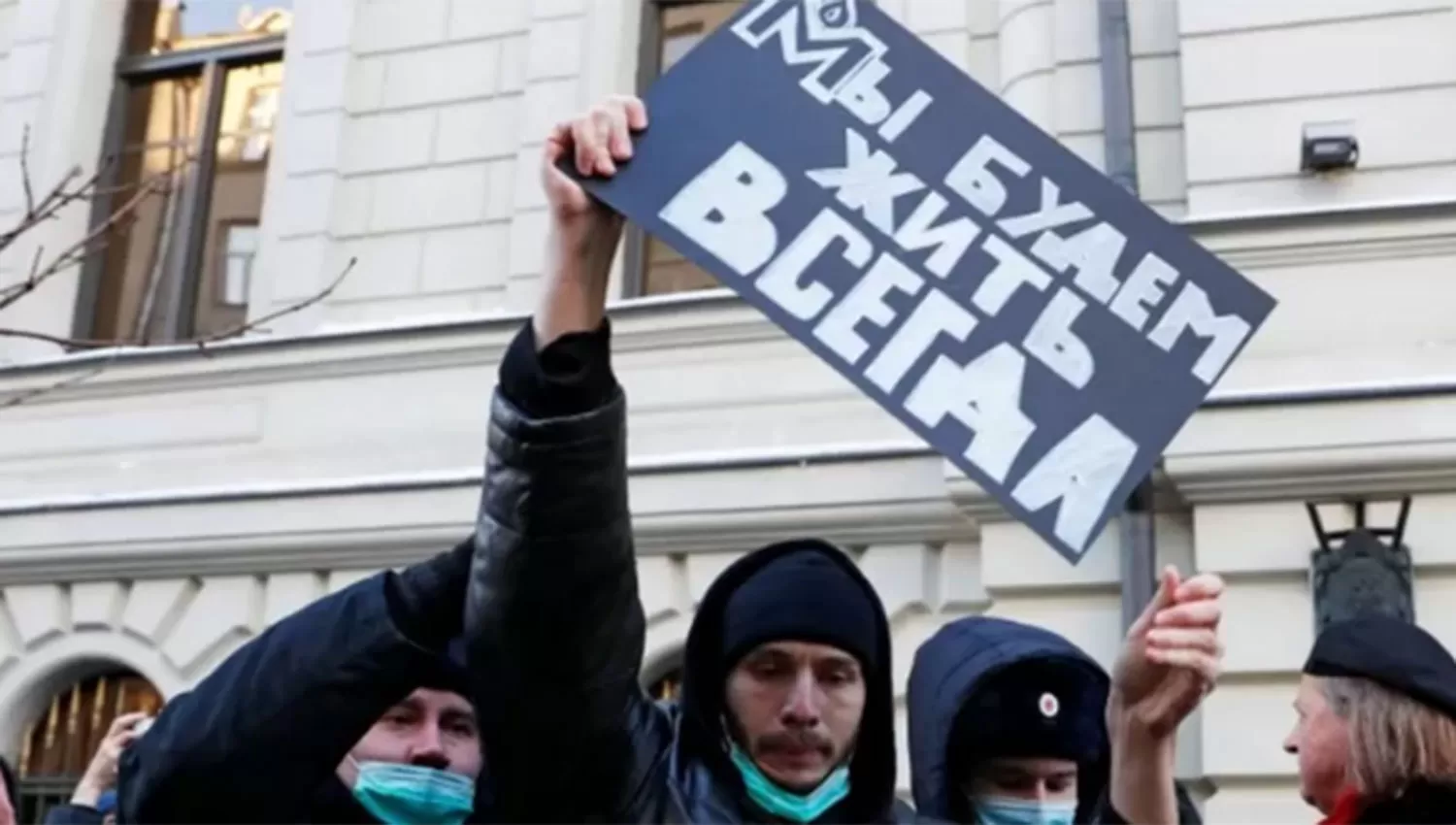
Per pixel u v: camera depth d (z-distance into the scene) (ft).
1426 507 18.85
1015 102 22.76
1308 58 21.08
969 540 21.13
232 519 24.84
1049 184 8.11
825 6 8.40
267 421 25.61
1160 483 19.90
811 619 7.80
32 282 14.53
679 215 7.73
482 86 26.58
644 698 8.11
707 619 8.14
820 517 21.59
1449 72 20.56
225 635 24.73
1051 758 8.98
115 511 25.66
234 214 28.58
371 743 8.04
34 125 29.48
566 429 6.66
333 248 26.53
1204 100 21.30
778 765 7.74
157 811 7.04
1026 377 7.72
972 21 23.86
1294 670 18.71
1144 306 7.91
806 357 22.71
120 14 30.53
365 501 24.09
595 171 7.66
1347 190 20.45
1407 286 19.75
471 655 6.85
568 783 6.95
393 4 27.73
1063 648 9.27
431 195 26.25
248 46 29.37
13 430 27.32
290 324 26.21
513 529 6.67
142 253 28.86
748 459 22.08
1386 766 7.34
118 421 26.63
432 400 24.58
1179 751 19.08
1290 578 19.07
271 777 6.93
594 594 6.72
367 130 27.12
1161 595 7.91
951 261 7.94
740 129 8.02
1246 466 19.20
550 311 7.03
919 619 21.16
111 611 25.61
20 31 30.35
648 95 8.02
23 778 26.02
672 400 23.22
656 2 26.66
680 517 22.20
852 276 7.86
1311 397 19.20
